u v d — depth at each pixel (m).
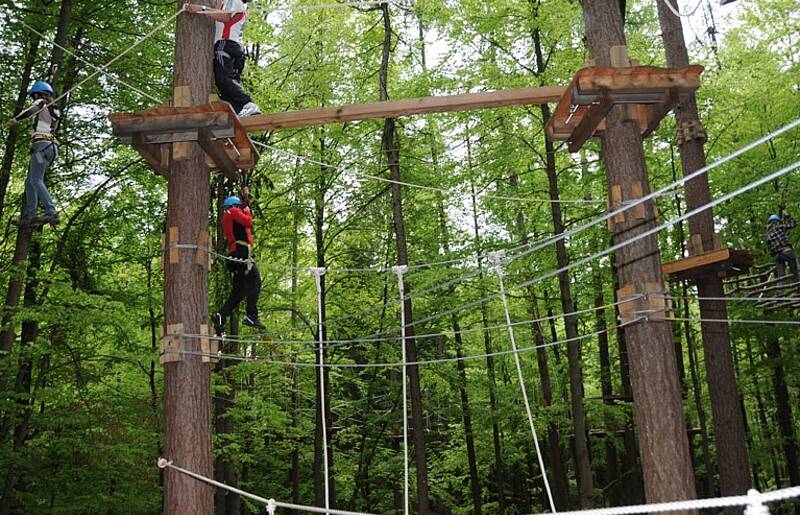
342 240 21.53
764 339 16.91
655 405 7.33
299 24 18.44
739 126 17.48
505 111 17.06
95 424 13.56
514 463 26.39
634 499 19.86
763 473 27.08
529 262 17.64
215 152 7.97
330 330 20.94
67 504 13.62
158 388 18.00
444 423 25.88
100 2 14.91
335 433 22.61
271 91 17.17
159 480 15.77
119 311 13.34
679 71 7.40
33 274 14.74
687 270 11.39
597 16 8.21
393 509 23.38
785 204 15.81
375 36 18.52
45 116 8.66
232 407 16.44
